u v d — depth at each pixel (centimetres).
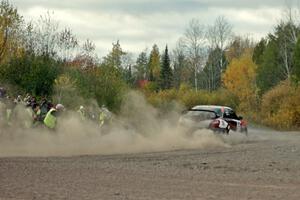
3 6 3588
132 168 1686
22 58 3797
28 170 1575
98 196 1204
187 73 11731
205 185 1380
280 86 5706
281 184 1416
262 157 2062
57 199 1157
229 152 2259
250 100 6506
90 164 1756
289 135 3822
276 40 8062
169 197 1204
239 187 1356
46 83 3762
